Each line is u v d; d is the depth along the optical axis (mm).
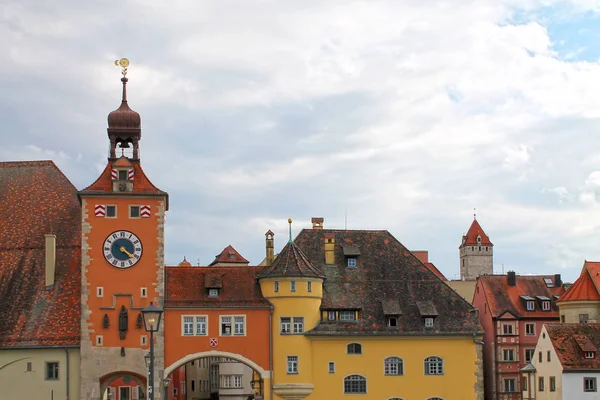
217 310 85188
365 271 91938
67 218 90500
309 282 86812
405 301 89938
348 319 87875
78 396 81562
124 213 84312
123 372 83000
